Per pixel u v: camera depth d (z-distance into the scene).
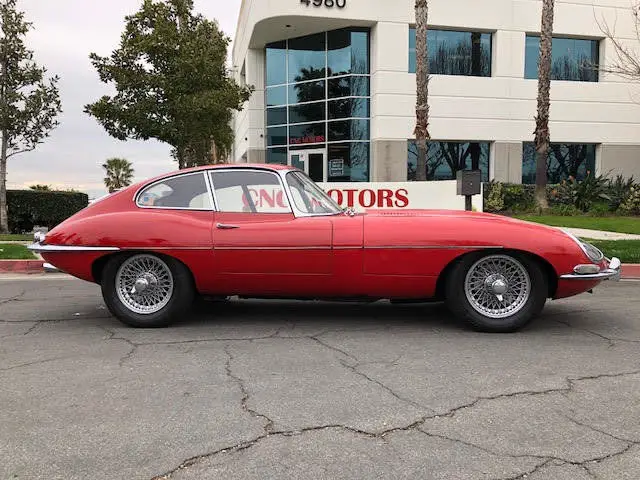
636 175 21.34
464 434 2.95
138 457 2.72
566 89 20.52
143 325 5.21
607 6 20.45
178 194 5.25
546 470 2.58
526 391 3.56
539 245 4.72
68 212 16.62
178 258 5.03
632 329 5.19
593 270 4.77
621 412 3.23
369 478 2.52
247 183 5.19
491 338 4.83
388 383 3.71
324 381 3.75
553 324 5.38
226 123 18.73
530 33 20.16
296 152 20.73
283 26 19.16
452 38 19.77
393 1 18.75
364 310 6.04
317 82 20.12
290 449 2.79
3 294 7.23
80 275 5.20
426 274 4.84
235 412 3.24
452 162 20.03
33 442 2.88
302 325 5.34
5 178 14.53
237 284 5.06
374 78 19.12
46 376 3.88
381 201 11.37
